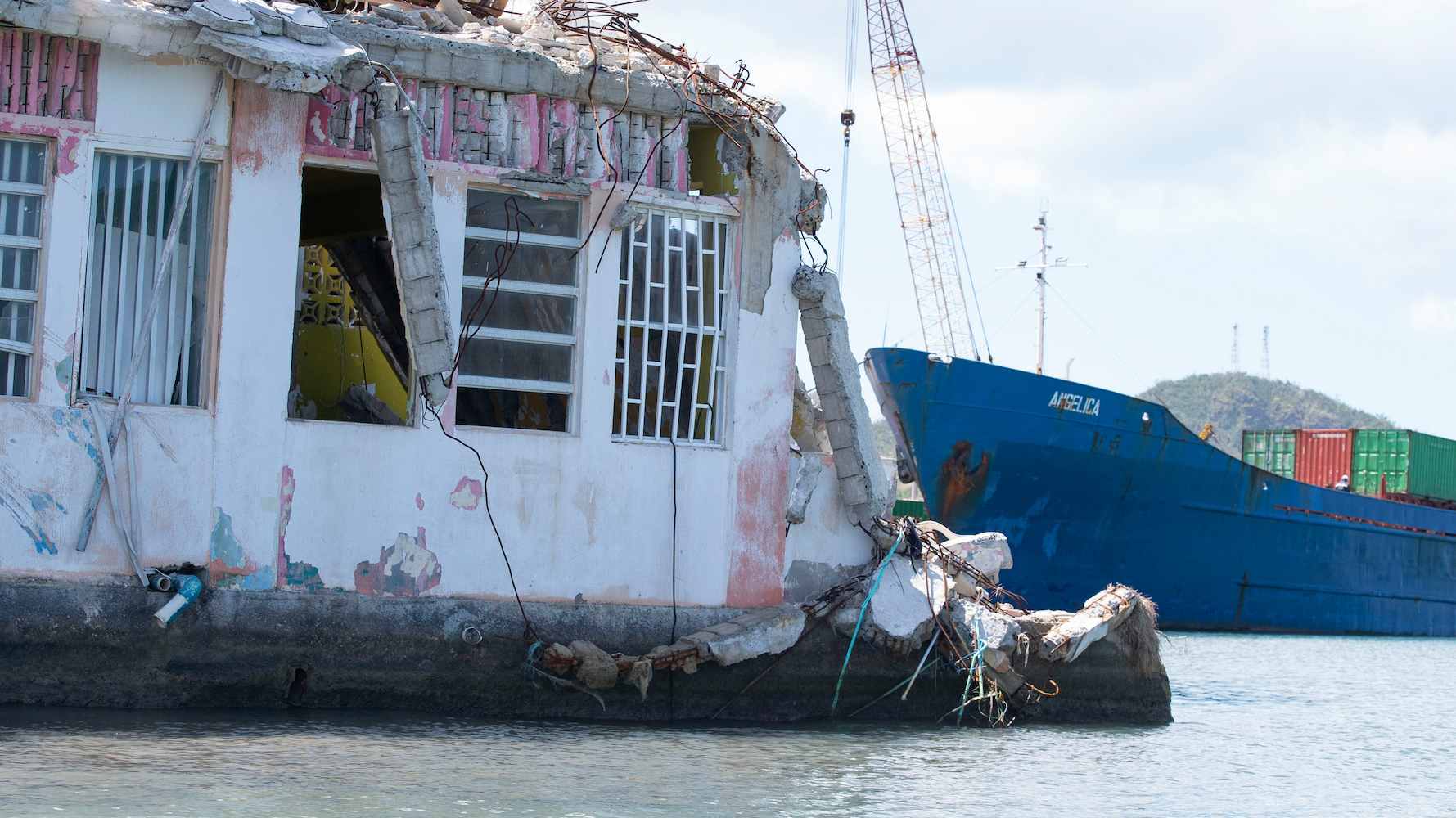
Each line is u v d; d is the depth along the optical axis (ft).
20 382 38.63
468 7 48.42
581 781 33.96
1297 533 135.74
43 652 37.83
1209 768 43.45
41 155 38.78
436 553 41.83
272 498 40.11
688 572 45.27
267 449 40.11
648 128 45.21
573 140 44.09
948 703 47.65
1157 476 119.44
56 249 38.45
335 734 37.27
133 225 39.70
